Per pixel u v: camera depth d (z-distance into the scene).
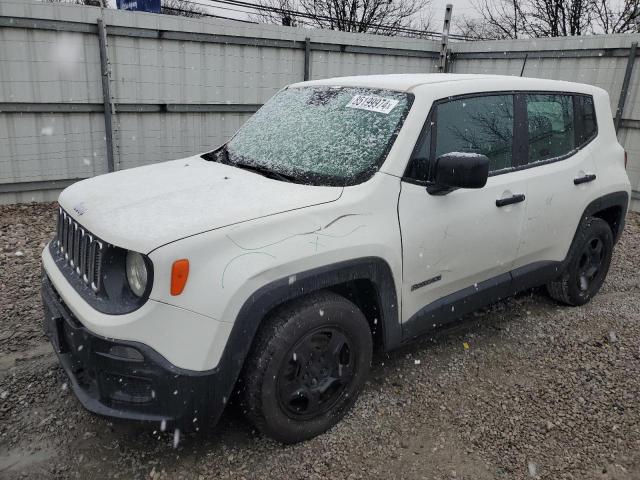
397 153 3.07
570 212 4.16
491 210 3.49
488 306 4.66
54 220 6.56
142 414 2.43
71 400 3.16
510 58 9.48
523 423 3.11
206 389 2.41
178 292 2.33
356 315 2.90
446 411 3.20
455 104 3.41
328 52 8.97
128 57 7.34
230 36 7.98
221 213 2.58
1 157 6.85
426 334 3.83
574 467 2.78
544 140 4.00
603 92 4.66
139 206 2.71
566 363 3.78
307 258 2.61
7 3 6.41
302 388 2.77
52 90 6.93
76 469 2.65
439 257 3.26
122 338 2.35
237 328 2.43
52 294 2.92
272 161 3.38
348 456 2.80
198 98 8.02
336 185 2.99
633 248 6.46
